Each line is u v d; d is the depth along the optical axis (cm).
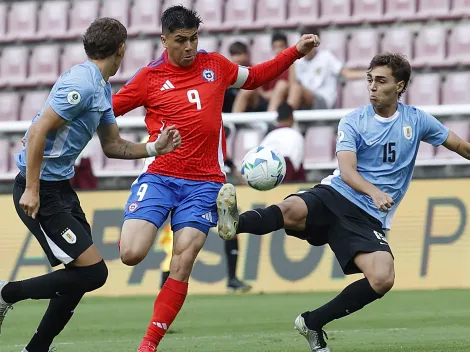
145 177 2195
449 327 2912
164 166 2180
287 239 4328
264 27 5853
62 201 2069
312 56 5069
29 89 6059
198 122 2175
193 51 2167
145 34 6031
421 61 5566
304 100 5031
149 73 2202
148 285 4369
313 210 2305
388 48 5653
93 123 2045
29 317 3622
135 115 5584
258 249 4344
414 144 2302
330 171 4697
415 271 4228
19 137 5503
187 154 2175
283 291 4275
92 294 4384
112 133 2138
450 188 4266
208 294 4266
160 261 4384
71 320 3419
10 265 4459
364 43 5675
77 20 6256
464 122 4862
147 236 2119
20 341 2850
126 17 6159
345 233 2266
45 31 6294
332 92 5072
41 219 2048
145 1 6153
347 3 5822
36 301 4316
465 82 5444
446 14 5672
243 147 4672
